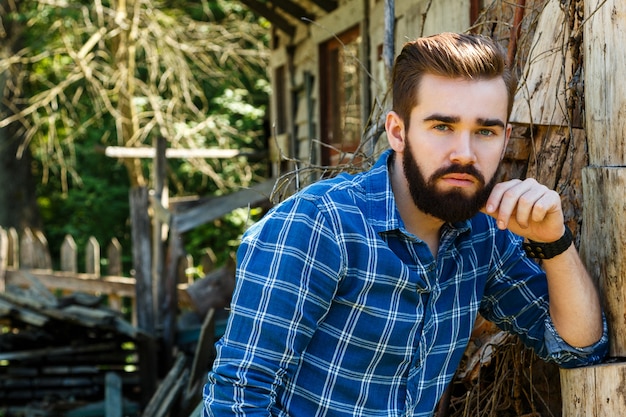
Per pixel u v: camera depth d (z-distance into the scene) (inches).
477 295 88.6
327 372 81.7
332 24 331.0
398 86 81.0
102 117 606.5
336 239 78.6
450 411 126.8
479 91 77.4
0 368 327.6
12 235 376.2
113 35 458.9
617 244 88.7
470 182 78.4
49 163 561.6
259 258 79.0
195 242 551.5
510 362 117.5
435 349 85.8
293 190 138.9
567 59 110.1
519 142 118.0
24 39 592.1
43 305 308.7
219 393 79.3
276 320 77.6
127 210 639.1
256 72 592.4
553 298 88.6
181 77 487.5
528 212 80.6
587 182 92.9
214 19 603.2
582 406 89.4
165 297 336.2
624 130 90.5
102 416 313.3
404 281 80.4
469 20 199.8
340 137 334.6
